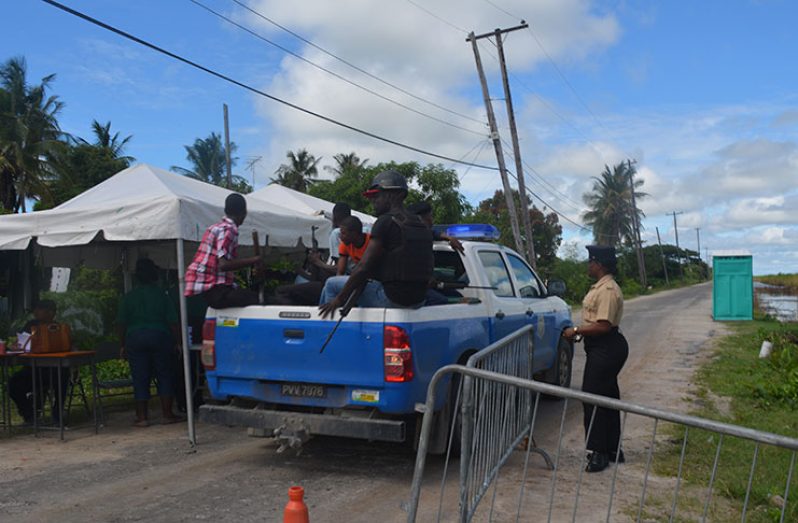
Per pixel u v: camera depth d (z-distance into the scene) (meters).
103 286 16.31
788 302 24.66
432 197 26.09
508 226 38.66
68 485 5.39
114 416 8.25
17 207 36.44
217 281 5.82
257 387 5.60
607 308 5.65
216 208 7.29
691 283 86.62
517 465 5.90
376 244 5.11
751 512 4.69
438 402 5.43
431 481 5.51
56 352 7.27
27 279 11.09
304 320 5.35
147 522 4.56
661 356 13.65
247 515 4.69
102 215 7.05
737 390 9.36
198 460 6.16
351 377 5.18
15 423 7.84
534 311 7.69
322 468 5.87
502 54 24.50
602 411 5.68
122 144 41.78
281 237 8.51
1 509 4.83
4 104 34.78
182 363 8.32
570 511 4.75
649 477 5.53
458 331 5.79
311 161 51.41
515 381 3.68
